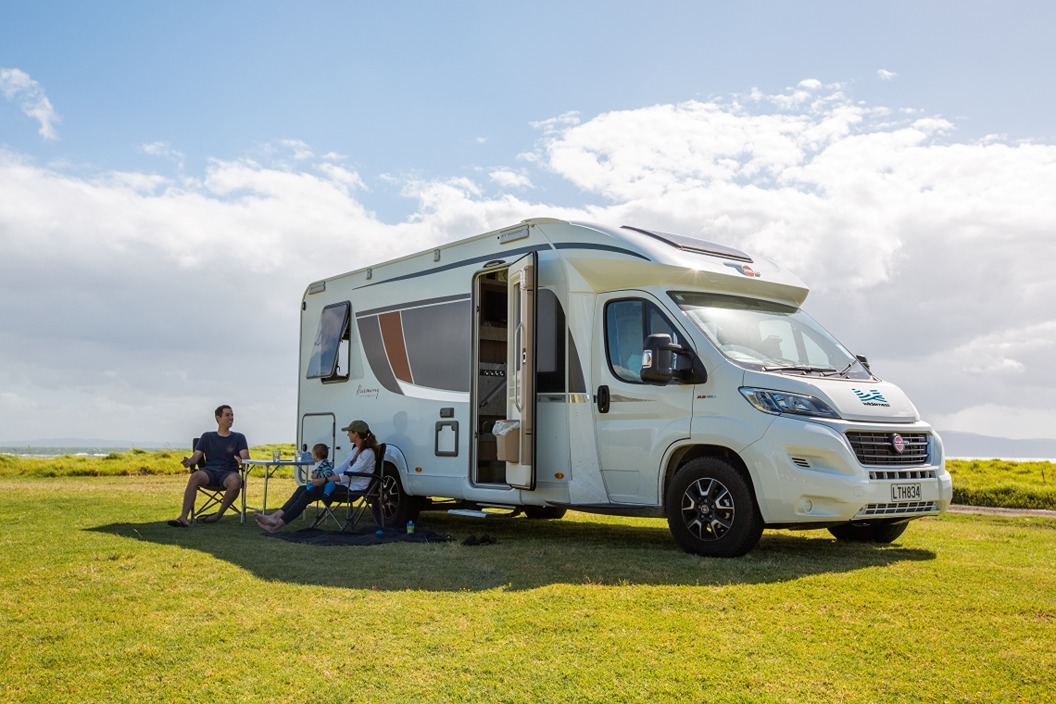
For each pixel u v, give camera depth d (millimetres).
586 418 8195
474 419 9305
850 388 7402
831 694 3902
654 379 7348
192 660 4367
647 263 7926
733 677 4094
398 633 4797
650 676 4102
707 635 4719
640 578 6188
